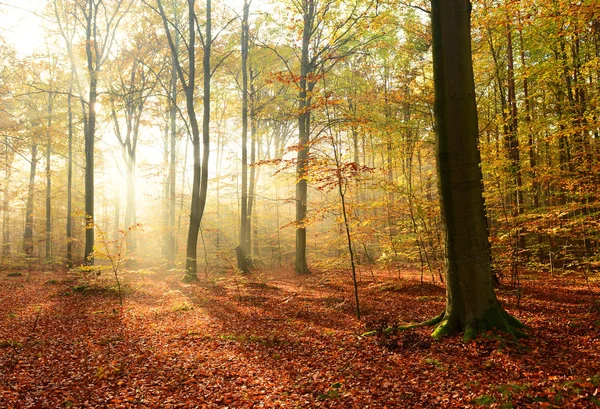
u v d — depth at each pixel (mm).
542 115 15062
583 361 5535
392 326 7672
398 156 15188
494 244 11266
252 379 5895
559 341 6480
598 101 11109
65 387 5625
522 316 8477
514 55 16734
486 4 11523
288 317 10062
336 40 16672
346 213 10117
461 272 7121
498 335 6539
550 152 16750
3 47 17672
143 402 5121
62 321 9898
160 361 6801
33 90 23844
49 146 24234
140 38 25500
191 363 6652
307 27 17672
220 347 7617
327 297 12344
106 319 10102
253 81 26719
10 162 27375
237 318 10109
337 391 5273
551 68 12617
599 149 11102
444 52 7129
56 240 31516
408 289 12875
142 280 17797
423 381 5383
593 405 4141
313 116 18438
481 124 15070
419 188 14805
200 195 17312
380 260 14656
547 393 4555
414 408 4621
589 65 11633
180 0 25172
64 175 33062
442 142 7242
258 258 25375
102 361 6812
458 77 7047
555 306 9195
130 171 26906
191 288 15133
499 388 4750
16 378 5859
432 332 7359
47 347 7582
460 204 7086
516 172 10656
